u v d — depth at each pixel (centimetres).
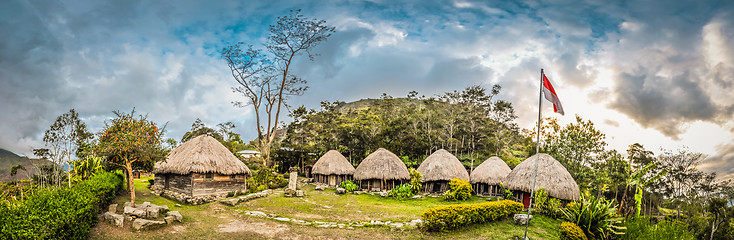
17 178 2589
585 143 2894
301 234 1299
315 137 5047
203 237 1191
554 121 3102
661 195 3978
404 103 6344
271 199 2216
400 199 2553
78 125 2130
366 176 2966
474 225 1473
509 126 5647
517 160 4278
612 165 3061
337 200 2381
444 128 5116
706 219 3631
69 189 1191
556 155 3014
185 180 2158
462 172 2966
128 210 1325
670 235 1652
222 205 1930
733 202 3656
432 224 1363
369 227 1434
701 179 3788
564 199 2064
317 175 3472
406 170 3059
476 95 5491
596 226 1568
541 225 1599
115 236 1099
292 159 4631
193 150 2223
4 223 742
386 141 4684
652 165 1898
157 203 1875
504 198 2541
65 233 867
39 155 2161
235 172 2312
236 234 1257
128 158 1538
